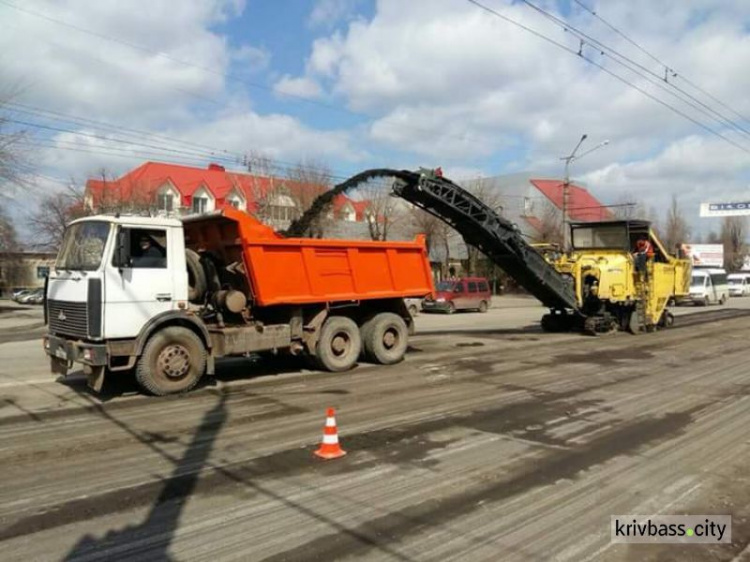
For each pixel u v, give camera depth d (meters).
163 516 4.43
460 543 4.00
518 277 17.44
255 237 10.21
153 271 8.93
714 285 38.00
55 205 48.16
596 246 19.25
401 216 46.88
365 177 14.33
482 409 8.00
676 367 11.70
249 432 6.81
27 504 4.67
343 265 11.48
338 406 8.18
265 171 38.44
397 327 12.24
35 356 13.95
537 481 5.21
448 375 10.75
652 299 18.95
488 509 4.57
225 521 4.34
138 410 7.94
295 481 5.18
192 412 7.83
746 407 8.17
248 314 10.45
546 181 65.00
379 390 9.34
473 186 50.59
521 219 59.78
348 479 5.23
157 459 5.82
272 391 9.26
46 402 8.45
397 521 4.34
